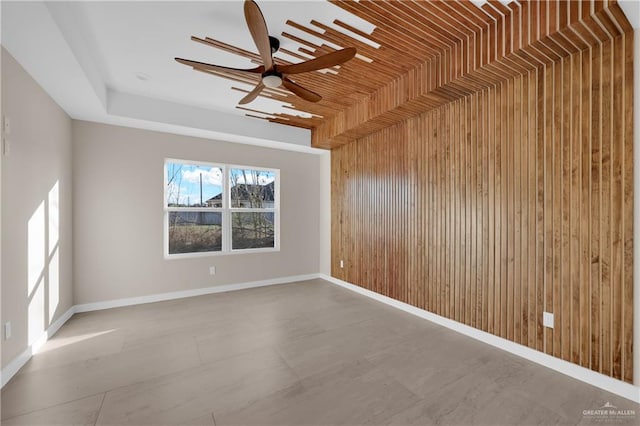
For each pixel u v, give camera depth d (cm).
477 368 230
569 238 220
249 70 230
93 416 174
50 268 286
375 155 411
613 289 199
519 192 249
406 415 177
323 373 223
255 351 258
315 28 221
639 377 189
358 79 304
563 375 221
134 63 275
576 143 215
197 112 387
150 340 279
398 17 206
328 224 531
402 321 330
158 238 405
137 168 388
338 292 452
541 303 236
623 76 193
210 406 184
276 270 508
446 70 252
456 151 300
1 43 202
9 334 214
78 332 296
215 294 439
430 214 330
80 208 353
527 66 231
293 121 443
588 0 173
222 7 199
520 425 170
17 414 175
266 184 518
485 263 276
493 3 197
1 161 205
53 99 292
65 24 200
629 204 192
